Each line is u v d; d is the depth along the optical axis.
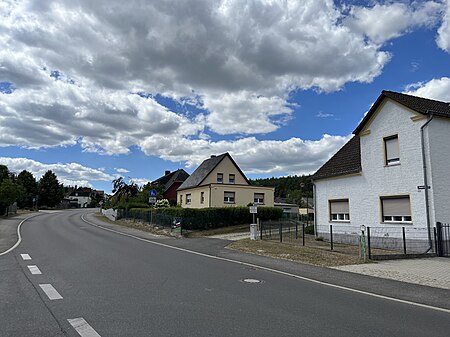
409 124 18.19
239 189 39.97
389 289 8.92
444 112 17.98
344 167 22.52
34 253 13.98
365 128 20.73
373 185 20.02
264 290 8.40
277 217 35.88
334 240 22.45
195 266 11.88
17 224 31.17
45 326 5.42
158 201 45.72
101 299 7.05
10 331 5.19
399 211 18.61
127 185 52.78
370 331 5.55
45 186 80.88
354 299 7.74
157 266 11.51
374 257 14.38
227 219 31.31
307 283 9.52
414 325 5.92
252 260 13.82
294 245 18.88
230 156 45.81
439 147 17.52
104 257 13.16
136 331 5.25
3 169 68.88
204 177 44.00
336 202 22.83
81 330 5.26
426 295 8.29
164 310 6.38
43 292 7.55
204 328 5.45
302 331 5.45
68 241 18.83
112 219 46.28
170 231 26.91
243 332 5.32
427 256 15.88
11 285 8.23
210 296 7.58
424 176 17.22
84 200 122.44
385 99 19.48
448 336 5.39
